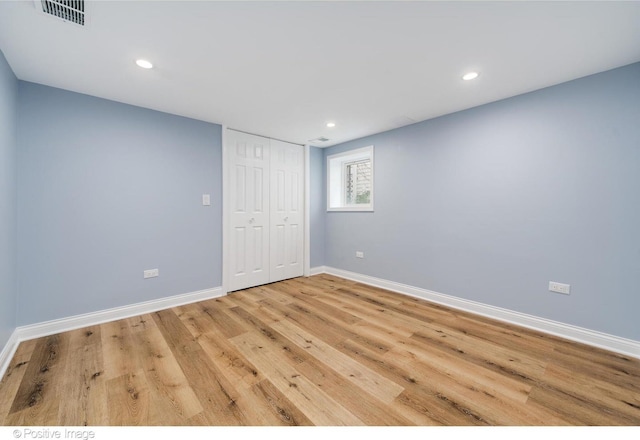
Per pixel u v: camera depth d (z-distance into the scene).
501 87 2.28
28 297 2.15
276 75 2.08
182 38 1.63
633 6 1.35
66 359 1.86
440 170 2.98
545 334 2.26
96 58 1.83
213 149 3.20
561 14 1.42
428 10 1.40
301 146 4.21
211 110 2.79
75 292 2.36
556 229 2.23
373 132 3.59
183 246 2.98
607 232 2.01
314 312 2.75
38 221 2.19
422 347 2.05
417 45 1.71
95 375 1.68
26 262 2.14
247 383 1.61
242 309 2.83
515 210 2.45
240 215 3.51
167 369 1.75
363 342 2.13
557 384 1.61
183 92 2.36
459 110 2.80
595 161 2.05
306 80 2.16
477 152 2.69
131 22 1.48
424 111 2.83
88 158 2.40
